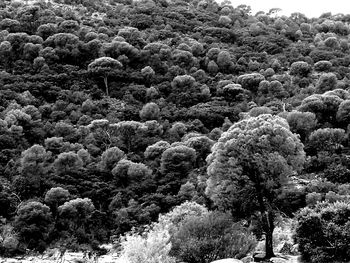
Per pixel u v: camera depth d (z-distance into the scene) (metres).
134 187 72.94
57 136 85.12
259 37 136.12
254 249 32.09
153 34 128.62
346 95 84.88
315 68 113.38
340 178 59.78
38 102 95.25
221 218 29.56
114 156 76.75
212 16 154.62
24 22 120.00
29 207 64.88
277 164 30.91
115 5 159.62
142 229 61.34
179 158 73.44
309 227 28.02
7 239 61.44
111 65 104.19
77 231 64.81
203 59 118.81
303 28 150.38
